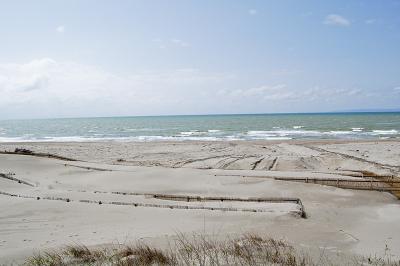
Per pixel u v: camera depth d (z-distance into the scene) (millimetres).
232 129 76625
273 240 8289
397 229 11602
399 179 20984
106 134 70938
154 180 21359
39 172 23984
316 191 18531
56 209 13602
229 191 18781
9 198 15570
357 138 50719
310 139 50062
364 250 8695
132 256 6504
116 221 11992
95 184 20719
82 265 6340
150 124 113375
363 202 16484
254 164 27688
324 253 7520
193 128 83375
